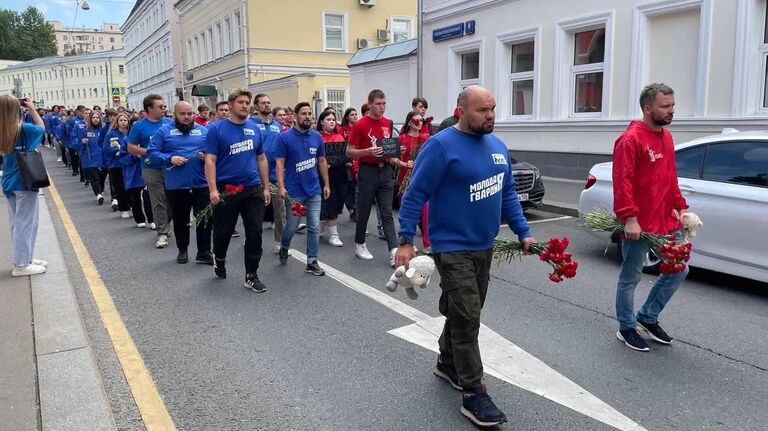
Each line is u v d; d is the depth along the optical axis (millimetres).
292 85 24438
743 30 9984
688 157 6270
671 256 3982
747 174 5781
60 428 3266
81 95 90812
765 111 10125
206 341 4641
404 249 3451
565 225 9445
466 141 3377
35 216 6109
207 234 7016
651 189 4219
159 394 3779
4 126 5723
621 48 11945
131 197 9352
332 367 4160
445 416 3496
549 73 13570
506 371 4082
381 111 6965
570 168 13289
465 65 16516
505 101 15039
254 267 5988
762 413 3527
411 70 18281
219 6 33281
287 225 6746
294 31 29906
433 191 3408
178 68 45125
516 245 3670
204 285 6176
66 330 4605
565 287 6016
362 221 7168
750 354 4359
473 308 3352
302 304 5527
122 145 9867
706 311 5305
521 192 9914
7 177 5910
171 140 6988
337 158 7824
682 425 3396
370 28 31453
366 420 3457
